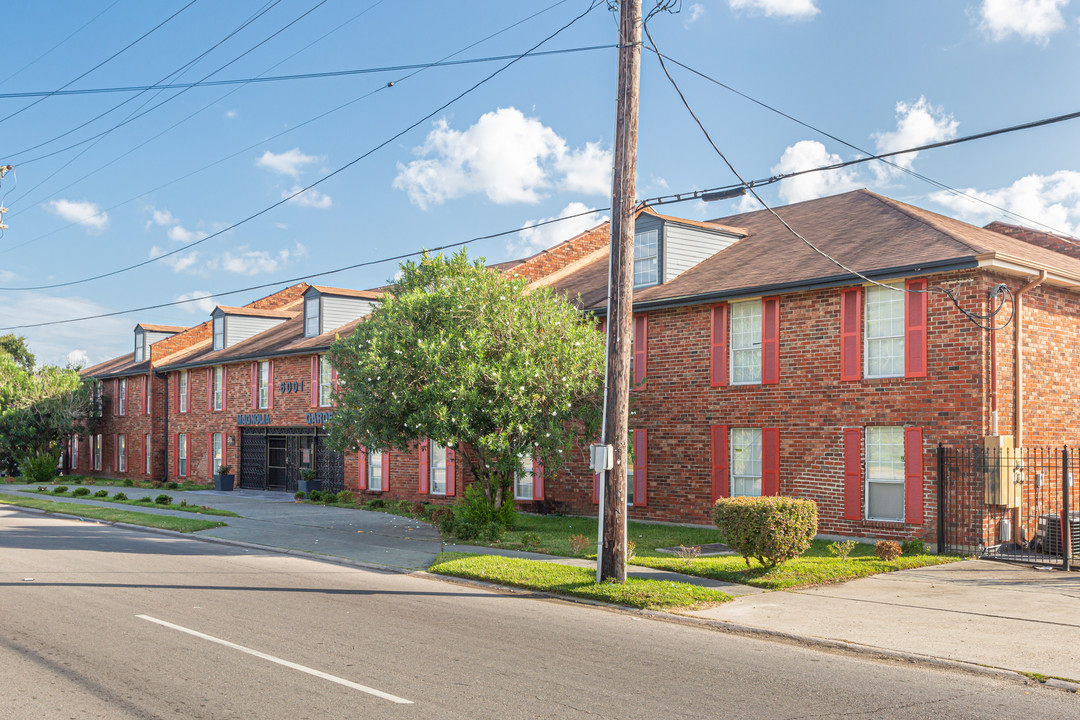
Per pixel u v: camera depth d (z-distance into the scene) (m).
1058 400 18.42
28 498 31.72
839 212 23.25
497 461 19.84
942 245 17.62
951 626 10.27
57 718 6.36
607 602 11.95
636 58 12.91
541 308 20.64
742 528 13.55
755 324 20.31
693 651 9.05
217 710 6.60
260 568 14.92
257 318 41.66
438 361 18.91
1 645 8.66
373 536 19.73
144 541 19.00
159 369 43.28
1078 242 23.19
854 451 18.27
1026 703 7.30
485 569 14.16
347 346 21.36
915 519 17.20
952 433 16.80
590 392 20.56
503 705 6.88
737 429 20.61
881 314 18.16
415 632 9.68
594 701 7.05
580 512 24.36
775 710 6.94
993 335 16.59
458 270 21.36
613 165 13.06
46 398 45.12
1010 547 16.56
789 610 11.23
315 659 8.26
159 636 9.14
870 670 8.40
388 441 20.62
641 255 23.81
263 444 37.22
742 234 24.66
